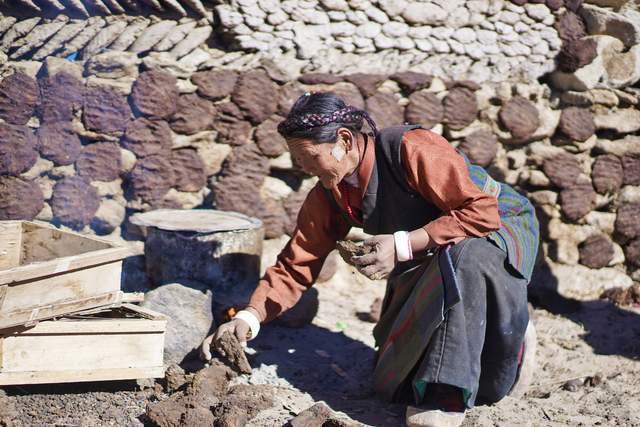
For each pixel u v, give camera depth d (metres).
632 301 4.45
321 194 2.83
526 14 4.58
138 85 3.72
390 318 2.86
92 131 3.70
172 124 3.88
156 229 3.38
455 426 2.47
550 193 4.57
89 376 2.50
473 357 2.48
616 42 4.64
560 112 4.60
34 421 2.39
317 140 2.42
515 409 2.71
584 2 4.76
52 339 2.44
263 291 2.84
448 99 4.35
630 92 4.69
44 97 3.57
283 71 4.07
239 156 4.02
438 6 4.40
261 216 4.10
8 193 3.48
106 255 2.58
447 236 2.46
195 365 2.88
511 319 2.56
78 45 3.68
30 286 2.38
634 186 4.72
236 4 3.97
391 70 4.32
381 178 2.56
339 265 4.32
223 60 3.98
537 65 4.61
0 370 2.35
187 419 2.34
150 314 2.67
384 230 2.70
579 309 4.26
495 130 4.51
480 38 4.50
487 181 2.71
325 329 3.58
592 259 4.56
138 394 2.63
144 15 3.86
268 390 2.71
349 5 4.21
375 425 2.57
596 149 4.68
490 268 2.50
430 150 2.49
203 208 4.05
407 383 2.70
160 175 3.85
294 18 4.12
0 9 3.56
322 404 2.51
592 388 3.06
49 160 3.64
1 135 3.43
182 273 3.35
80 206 3.69
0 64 3.50
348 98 4.13
